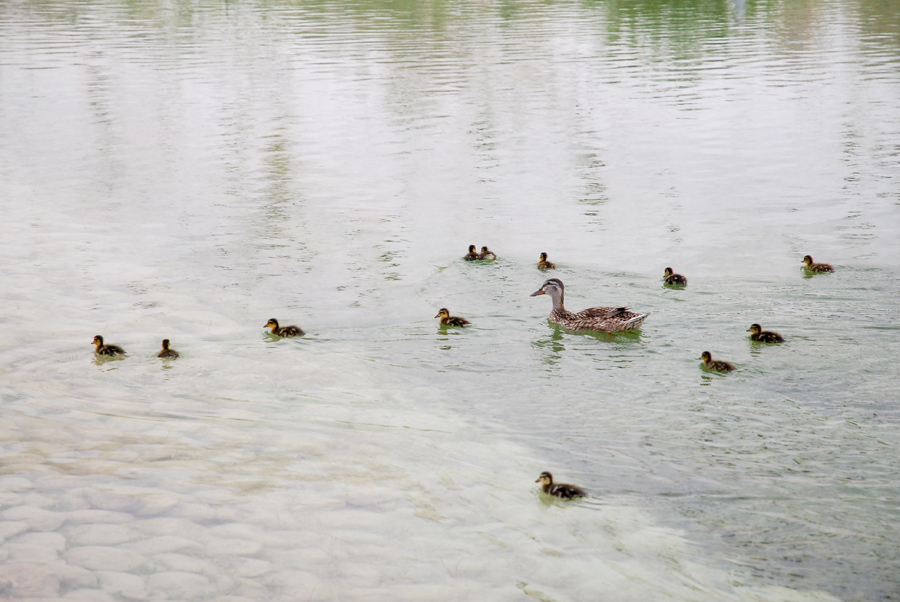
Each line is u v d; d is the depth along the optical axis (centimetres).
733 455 1249
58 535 1069
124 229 2402
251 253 2211
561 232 2334
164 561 1021
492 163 3048
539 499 1156
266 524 1101
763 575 989
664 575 992
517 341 1698
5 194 2727
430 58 5269
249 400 1452
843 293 1856
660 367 1558
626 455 1260
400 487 1189
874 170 2825
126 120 3741
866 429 1310
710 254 2134
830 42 5669
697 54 5312
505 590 973
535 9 7806
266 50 5619
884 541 1043
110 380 1520
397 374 1552
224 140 3403
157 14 7688
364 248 2241
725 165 2955
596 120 3653
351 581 988
